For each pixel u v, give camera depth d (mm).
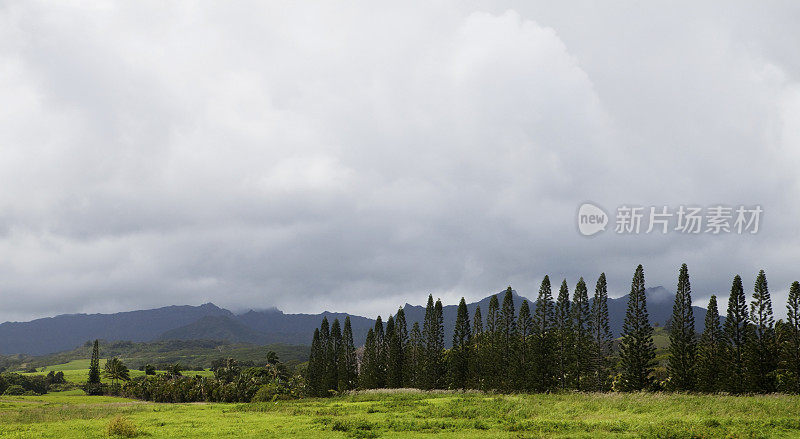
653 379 63344
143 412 43688
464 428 26578
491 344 78500
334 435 25766
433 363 87438
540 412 32344
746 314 59750
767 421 25344
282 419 33750
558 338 68938
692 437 21797
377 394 66438
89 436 27656
